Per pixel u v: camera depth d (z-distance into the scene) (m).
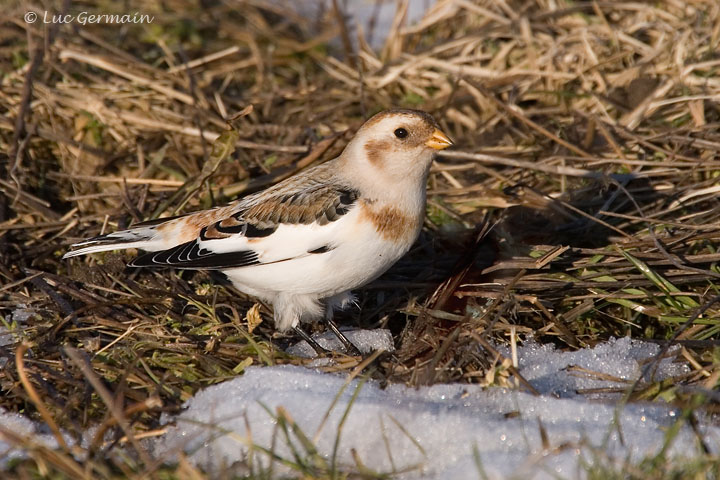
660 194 9.75
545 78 11.95
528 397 6.88
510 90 11.91
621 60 11.85
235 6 14.68
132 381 7.45
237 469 6.34
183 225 8.50
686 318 8.14
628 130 10.73
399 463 6.47
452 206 10.13
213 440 6.37
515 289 8.65
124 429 6.20
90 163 11.10
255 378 7.30
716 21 11.74
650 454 5.91
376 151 7.76
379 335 8.48
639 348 7.77
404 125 7.65
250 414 6.83
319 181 8.12
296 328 8.29
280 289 8.09
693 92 11.03
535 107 11.84
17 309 8.61
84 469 6.19
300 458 6.34
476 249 8.84
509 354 7.78
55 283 8.84
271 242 7.87
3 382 7.50
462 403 6.95
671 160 10.21
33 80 11.83
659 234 9.10
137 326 8.15
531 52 12.09
